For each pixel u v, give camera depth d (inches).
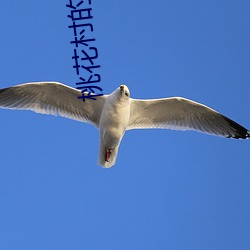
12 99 542.3
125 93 502.3
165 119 557.6
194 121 563.2
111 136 517.7
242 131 575.8
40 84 525.7
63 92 532.4
